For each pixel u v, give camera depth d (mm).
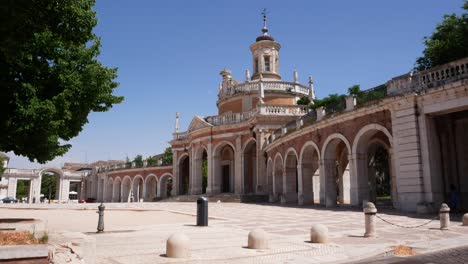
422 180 18000
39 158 12117
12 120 10719
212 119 47000
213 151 45281
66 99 11727
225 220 17375
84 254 6695
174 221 17781
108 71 13188
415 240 10523
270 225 14852
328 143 25062
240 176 42625
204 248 9562
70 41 8891
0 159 48844
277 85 47000
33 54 11125
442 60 21984
